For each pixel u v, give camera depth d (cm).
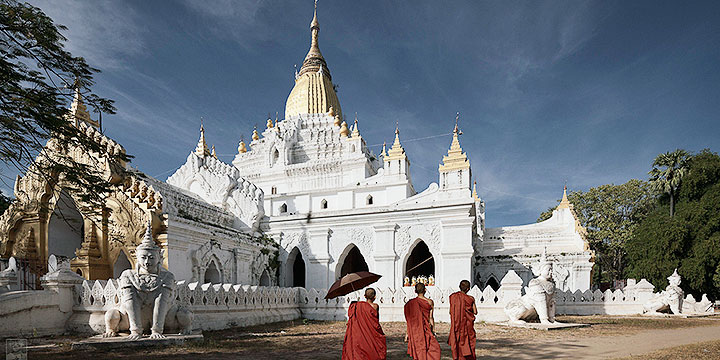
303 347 1193
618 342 1303
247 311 1873
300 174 4516
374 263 2667
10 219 2084
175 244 1928
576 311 2516
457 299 902
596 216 5216
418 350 803
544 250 1825
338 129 4781
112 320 1198
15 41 1045
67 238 2225
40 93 1056
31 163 1195
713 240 3152
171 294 1270
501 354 1081
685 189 3784
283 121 5172
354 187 3991
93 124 1977
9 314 1260
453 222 2530
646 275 3531
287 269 2836
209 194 2791
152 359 977
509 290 2014
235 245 2405
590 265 2977
